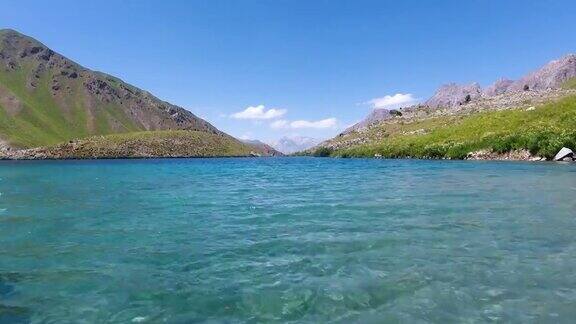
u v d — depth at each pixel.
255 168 93.19
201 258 15.10
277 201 30.98
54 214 26.02
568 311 9.96
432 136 133.62
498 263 13.81
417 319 9.66
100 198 34.53
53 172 82.38
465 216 22.59
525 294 11.05
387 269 13.38
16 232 20.47
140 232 20.05
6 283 12.66
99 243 17.83
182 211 26.69
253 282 12.38
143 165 123.00
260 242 17.42
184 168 97.81
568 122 90.00
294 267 13.81
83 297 11.41
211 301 10.95
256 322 9.64
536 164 69.88
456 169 63.09
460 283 11.95
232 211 26.36
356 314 10.00
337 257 14.91
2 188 44.91
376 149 150.38
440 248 15.90
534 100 162.12
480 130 117.31
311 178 55.62
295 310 10.29
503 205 26.22
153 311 10.38
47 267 14.34
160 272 13.52
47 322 9.84
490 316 9.75
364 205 27.55
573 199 28.38
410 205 27.08
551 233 18.11
